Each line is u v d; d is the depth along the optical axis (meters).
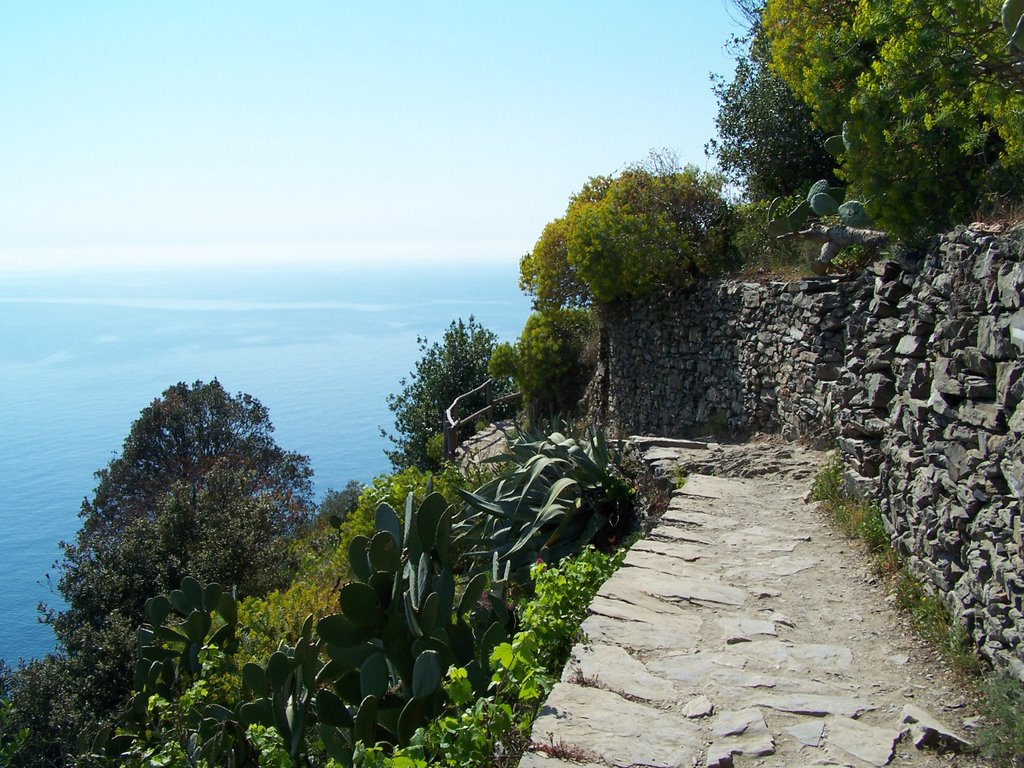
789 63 8.05
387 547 4.86
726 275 10.71
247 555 15.80
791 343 8.12
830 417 7.18
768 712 3.32
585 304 15.99
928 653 3.84
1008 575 3.32
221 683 7.00
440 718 3.68
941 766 2.96
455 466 11.91
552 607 4.59
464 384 21.20
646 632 4.11
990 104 4.91
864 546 5.23
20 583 84.44
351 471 167.50
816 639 4.05
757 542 5.48
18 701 13.81
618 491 7.85
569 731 3.17
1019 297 3.43
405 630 4.94
